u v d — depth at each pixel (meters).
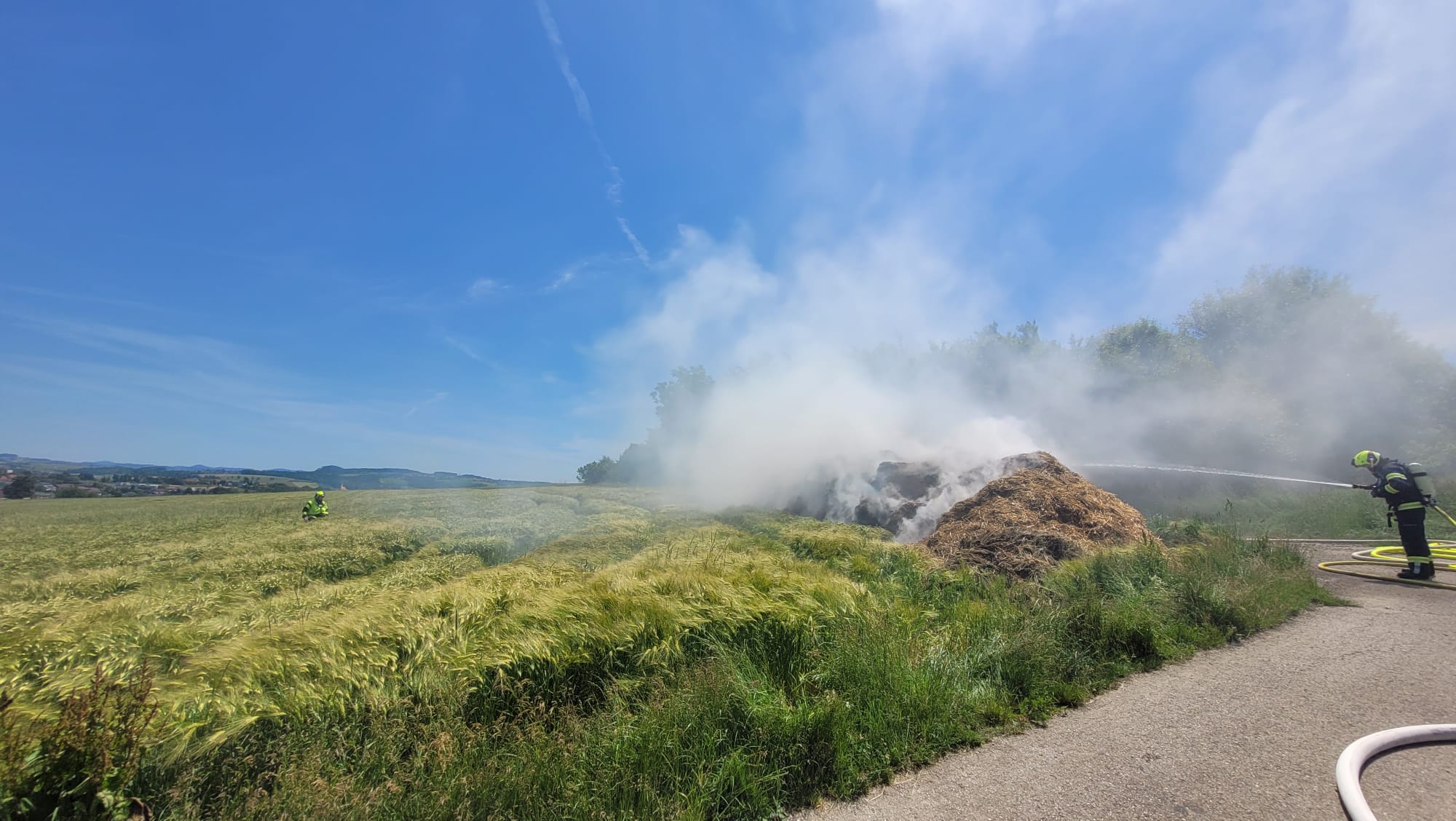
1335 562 8.64
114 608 5.67
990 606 5.88
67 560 14.69
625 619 4.32
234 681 3.44
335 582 11.82
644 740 3.25
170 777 2.86
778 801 3.05
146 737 2.89
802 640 4.40
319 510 24.94
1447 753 3.17
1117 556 7.05
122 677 3.47
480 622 4.32
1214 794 2.88
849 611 4.85
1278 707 3.79
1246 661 4.66
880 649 4.25
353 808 2.68
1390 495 7.65
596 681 3.92
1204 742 3.39
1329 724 3.52
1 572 13.25
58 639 4.37
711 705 3.47
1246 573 6.88
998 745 3.54
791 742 3.36
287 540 15.75
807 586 5.16
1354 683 4.11
